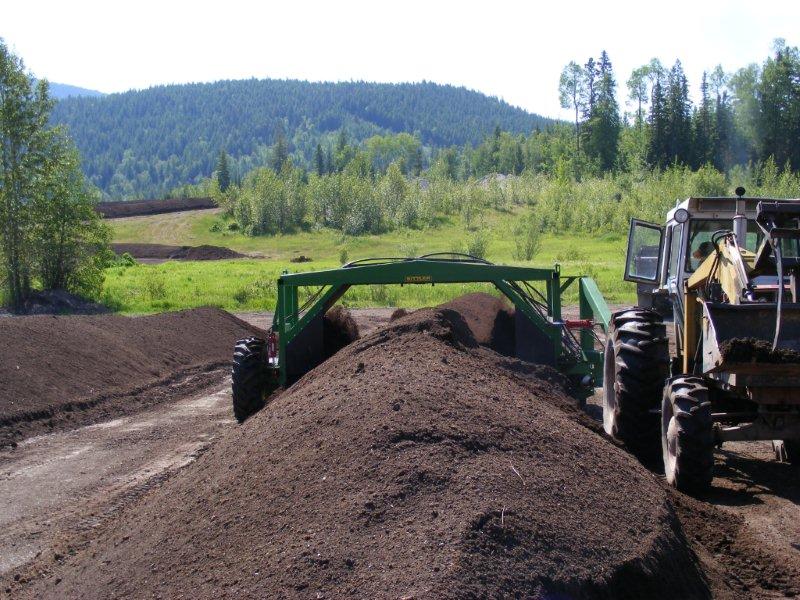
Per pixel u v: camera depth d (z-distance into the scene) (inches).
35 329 578.9
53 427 450.9
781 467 340.8
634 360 326.0
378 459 202.7
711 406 310.2
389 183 3499.0
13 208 1169.4
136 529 227.9
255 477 217.0
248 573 173.8
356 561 168.9
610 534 194.4
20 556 258.1
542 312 417.7
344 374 292.5
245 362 410.6
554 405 314.0
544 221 2839.6
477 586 158.6
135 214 3757.4
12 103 1152.2
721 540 241.8
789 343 273.0
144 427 452.8
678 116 4158.5
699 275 318.3
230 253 2518.5
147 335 688.4
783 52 4001.0
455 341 339.6
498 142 7327.8
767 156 3971.5
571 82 5014.8
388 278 404.5
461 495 186.9
